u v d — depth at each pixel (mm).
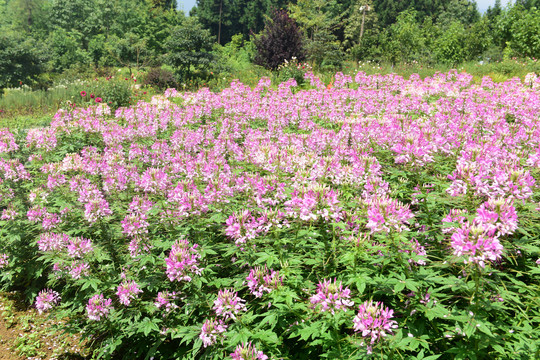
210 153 5691
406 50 29609
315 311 2887
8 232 5422
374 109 9891
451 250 3203
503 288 2963
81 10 60906
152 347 3705
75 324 4305
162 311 3717
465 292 2973
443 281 2945
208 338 2990
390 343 2617
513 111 8062
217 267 3961
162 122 9109
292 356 3258
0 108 18859
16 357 4484
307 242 3744
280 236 3732
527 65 20672
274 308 3221
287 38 24609
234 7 69500
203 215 4195
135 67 40656
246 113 9883
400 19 39406
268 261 3283
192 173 4984
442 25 56781
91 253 4250
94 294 4242
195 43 28375
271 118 8672
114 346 3812
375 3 62719
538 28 24188
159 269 3965
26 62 31641
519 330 2838
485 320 2732
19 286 5805
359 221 3420
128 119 9219
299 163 4797
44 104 19422
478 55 28516
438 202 3895
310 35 40938
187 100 12789
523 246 3043
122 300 3721
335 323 2795
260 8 67500
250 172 5422
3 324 5047
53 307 4609
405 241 2990
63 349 4574
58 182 5512
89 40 52406
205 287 3807
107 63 44062
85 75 33312
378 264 3352
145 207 4309
